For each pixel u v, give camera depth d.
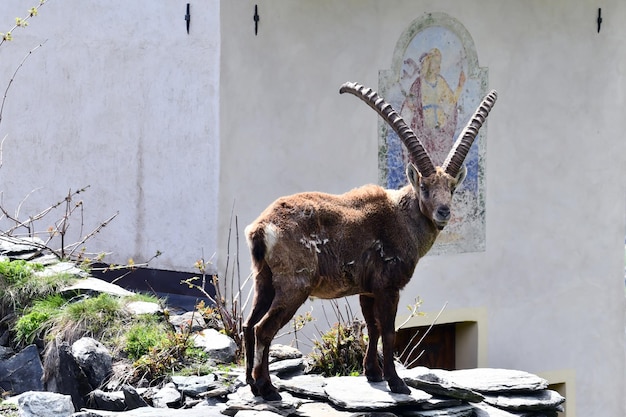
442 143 15.02
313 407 8.47
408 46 14.59
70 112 14.30
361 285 8.47
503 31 15.49
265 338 8.18
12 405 9.14
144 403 9.12
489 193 15.46
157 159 13.54
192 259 13.23
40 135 14.56
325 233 8.33
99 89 14.06
